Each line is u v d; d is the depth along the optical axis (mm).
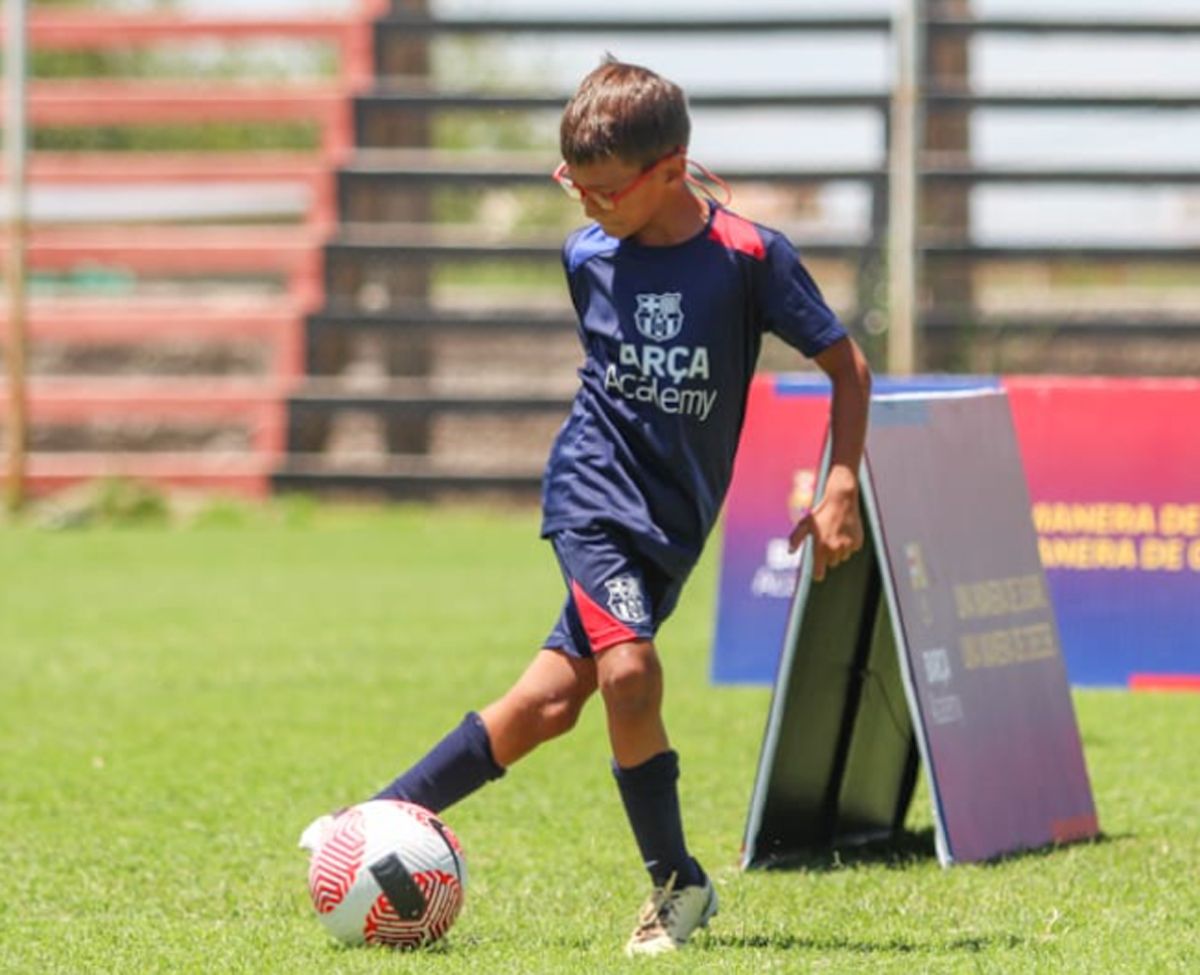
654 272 16312
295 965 15633
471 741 16875
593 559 16094
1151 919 17297
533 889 18906
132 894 18906
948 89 59625
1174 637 31578
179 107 63250
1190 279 83062
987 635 20672
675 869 16359
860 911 17703
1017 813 20469
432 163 62094
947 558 20422
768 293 16375
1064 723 21297
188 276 75125
